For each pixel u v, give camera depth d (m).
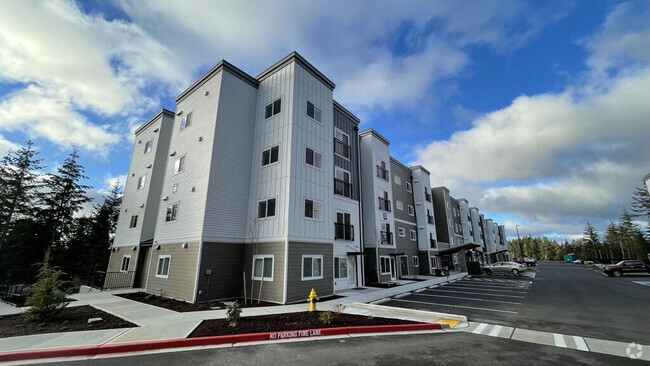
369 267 21.38
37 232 24.81
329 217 15.88
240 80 16.12
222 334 6.91
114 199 33.72
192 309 10.57
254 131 16.34
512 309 11.08
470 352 6.02
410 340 6.94
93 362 5.34
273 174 14.55
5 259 22.09
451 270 36.38
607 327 8.27
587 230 72.19
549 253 96.12
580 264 55.72
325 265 14.75
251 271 13.75
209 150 14.23
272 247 13.38
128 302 12.21
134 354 5.81
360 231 19.48
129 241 20.34
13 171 23.19
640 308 11.18
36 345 5.99
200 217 13.33
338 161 18.73
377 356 5.75
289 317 8.91
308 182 14.89
